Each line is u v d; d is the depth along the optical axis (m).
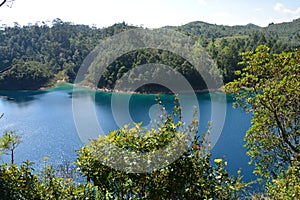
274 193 4.79
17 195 3.54
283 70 8.60
